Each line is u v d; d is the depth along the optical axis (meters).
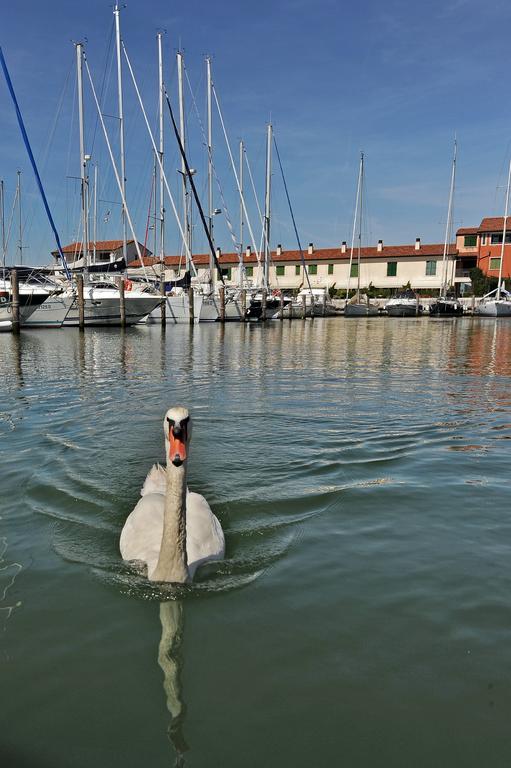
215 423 10.98
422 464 8.38
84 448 9.08
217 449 9.26
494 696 3.64
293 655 4.05
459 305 64.25
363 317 64.00
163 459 8.60
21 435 9.74
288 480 7.77
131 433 10.03
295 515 6.59
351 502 6.93
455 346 28.55
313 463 8.48
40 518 6.39
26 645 4.16
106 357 21.42
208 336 33.00
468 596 4.79
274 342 29.83
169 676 3.84
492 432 10.27
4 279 35.28
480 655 4.03
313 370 18.73
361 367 19.69
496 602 4.69
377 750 3.25
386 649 4.11
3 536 5.93
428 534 6.02
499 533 6.02
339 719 3.47
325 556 5.55
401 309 63.41
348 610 4.61
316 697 3.65
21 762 3.17
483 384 15.89
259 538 6.02
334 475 7.93
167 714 3.51
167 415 5.05
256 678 3.82
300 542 5.88
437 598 4.76
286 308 56.38
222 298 43.66
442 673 3.85
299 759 3.19
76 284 34.94
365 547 5.74
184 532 5.07
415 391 14.67
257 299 50.06
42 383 15.17
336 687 3.73
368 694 3.67
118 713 3.52
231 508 6.82
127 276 43.19
